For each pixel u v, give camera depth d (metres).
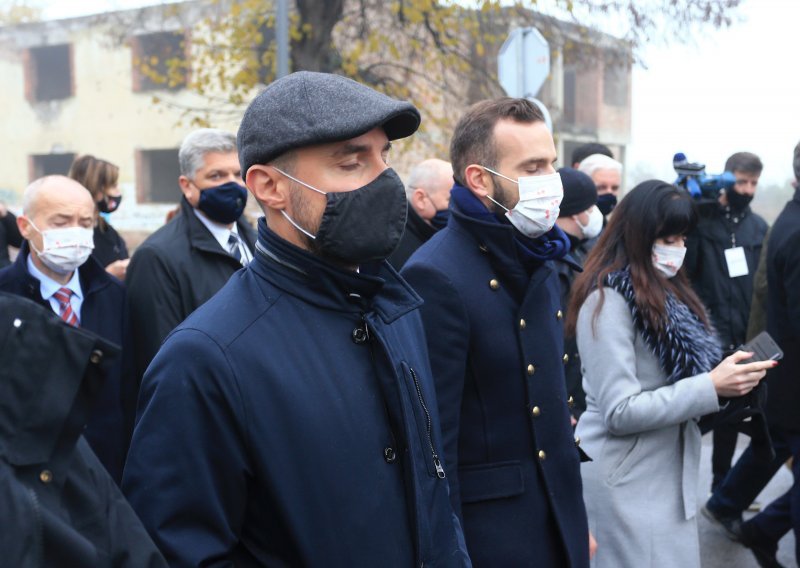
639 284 2.75
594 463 2.83
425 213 4.22
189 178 3.45
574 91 23.98
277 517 1.50
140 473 1.48
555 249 2.31
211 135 3.45
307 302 1.59
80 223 3.24
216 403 1.47
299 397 1.50
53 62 26.75
